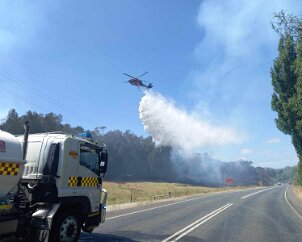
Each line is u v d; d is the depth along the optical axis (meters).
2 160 8.18
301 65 20.39
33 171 9.70
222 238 12.62
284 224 17.55
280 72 30.31
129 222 16.20
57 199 9.47
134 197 42.94
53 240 9.27
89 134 10.89
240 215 21.34
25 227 9.05
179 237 12.48
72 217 9.78
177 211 22.88
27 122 9.20
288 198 45.06
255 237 13.13
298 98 21.81
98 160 10.87
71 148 9.88
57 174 9.48
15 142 8.67
